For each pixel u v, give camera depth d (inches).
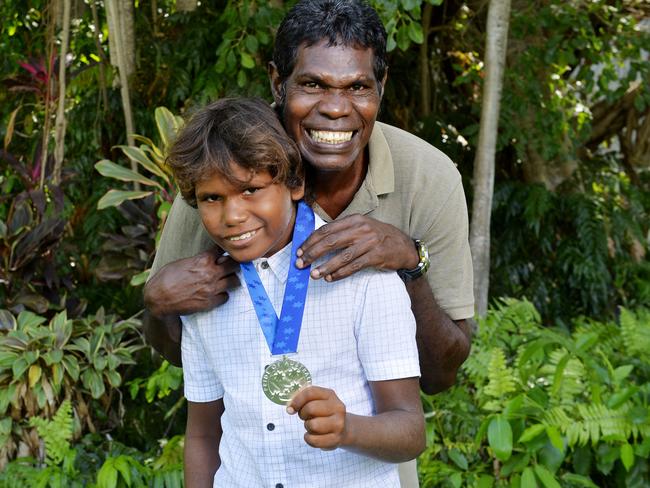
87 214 162.6
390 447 52.4
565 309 174.1
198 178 52.7
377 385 56.4
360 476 57.4
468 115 189.9
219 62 147.6
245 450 58.2
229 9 148.6
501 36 136.5
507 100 163.6
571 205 172.2
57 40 168.4
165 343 71.6
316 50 58.1
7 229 132.0
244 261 55.7
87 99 168.6
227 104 54.6
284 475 56.7
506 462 104.2
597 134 197.3
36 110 177.0
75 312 135.9
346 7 58.4
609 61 172.7
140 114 165.0
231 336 58.5
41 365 117.9
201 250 70.7
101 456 117.9
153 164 128.3
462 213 70.9
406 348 56.3
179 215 70.1
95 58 177.8
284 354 55.8
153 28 177.6
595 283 167.3
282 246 57.8
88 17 180.2
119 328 127.5
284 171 53.8
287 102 60.0
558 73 178.5
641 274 176.6
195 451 63.3
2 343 116.1
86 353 120.8
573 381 109.6
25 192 138.9
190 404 63.8
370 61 59.0
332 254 58.6
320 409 46.9
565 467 112.5
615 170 199.2
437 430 112.6
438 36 189.0
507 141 164.4
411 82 185.9
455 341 69.7
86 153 167.2
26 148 178.4
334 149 60.0
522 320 132.3
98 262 151.4
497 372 110.0
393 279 58.0
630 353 124.8
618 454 105.5
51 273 135.8
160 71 167.6
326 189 67.3
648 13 185.0
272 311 56.8
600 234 169.2
